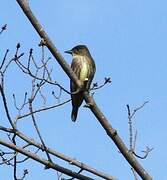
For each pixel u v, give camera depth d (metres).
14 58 10.18
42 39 10.48
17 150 10.22
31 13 10.47
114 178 10.52
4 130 10.38
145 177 10.60
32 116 10.37
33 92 10.40
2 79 10.02
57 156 10.55
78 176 10.44
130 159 10.67
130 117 10.82
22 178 10.48
